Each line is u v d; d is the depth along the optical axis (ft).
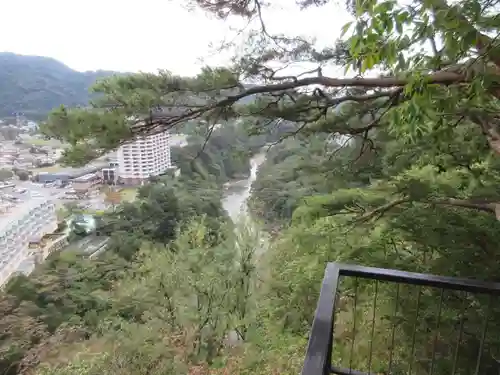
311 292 14.15
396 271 5.24
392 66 4.25
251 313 23.68
